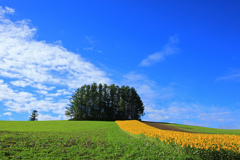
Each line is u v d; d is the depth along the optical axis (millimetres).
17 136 19938
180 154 14734
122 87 102250
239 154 13758
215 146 14391
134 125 42750
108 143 19250
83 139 21422
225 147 14125
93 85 97312
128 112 97375
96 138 22953
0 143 15836
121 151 15625
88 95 94250
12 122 57906
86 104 90938
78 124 54281
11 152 13562
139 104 98688
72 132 30547
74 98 93500
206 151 13945
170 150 16031
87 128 40719
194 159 13797
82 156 13914
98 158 13609
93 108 91875
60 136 23031
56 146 16578
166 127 53312
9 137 18656
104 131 33844
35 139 19109
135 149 16469
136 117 96750
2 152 13289
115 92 99812
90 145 17984
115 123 58906
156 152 15438
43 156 13328
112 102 97562
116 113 93938
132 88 102250
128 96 99750
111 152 15430
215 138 18594
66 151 15078
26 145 16234
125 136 26453
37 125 49344
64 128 40594
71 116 91562
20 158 12617
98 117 90062
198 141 15297
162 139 17953
